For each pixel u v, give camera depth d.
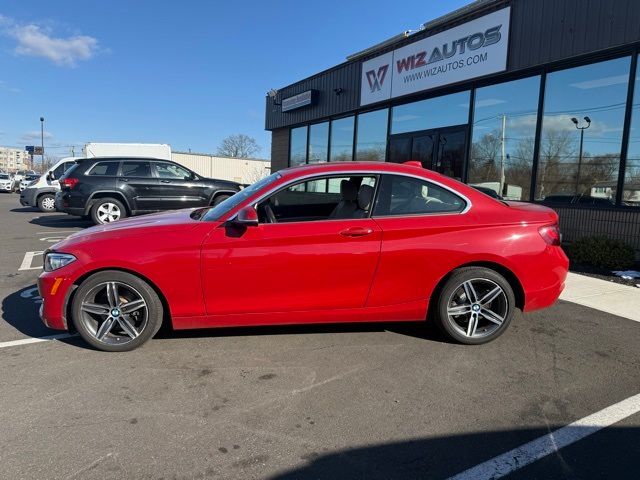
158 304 3.80
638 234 7.34
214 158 45.84
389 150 12.66
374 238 3.82
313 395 3.19
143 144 19.97
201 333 4.28
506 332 4.41
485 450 2.61
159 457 2.51
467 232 3.92
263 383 3.35
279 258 3.73
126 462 2.46
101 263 3.64
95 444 2.61
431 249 3.87
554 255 4.06
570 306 5.24
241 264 3.71
